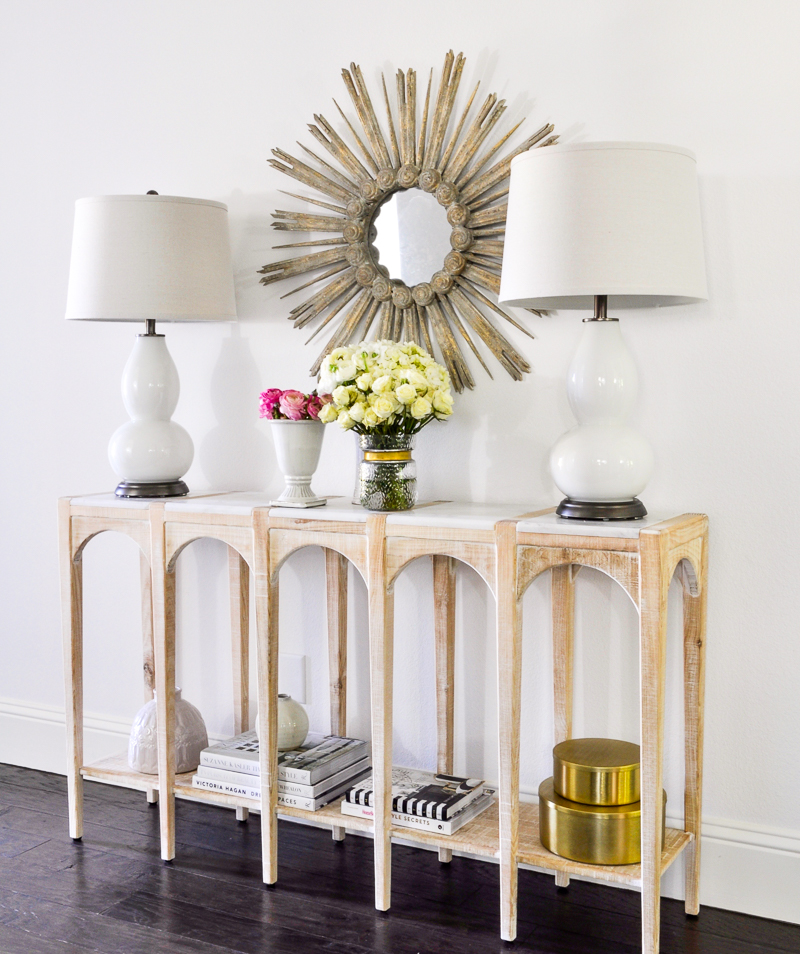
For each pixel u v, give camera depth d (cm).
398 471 203
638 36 202
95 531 232
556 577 212
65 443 284
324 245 240
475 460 227
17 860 226
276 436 212
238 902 207
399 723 239
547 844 190
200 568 264
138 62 264
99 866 224
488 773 229
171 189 262
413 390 195
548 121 212
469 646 229
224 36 252
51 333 283
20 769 290
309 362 246
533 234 173
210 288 230
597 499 184
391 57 229
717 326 200
